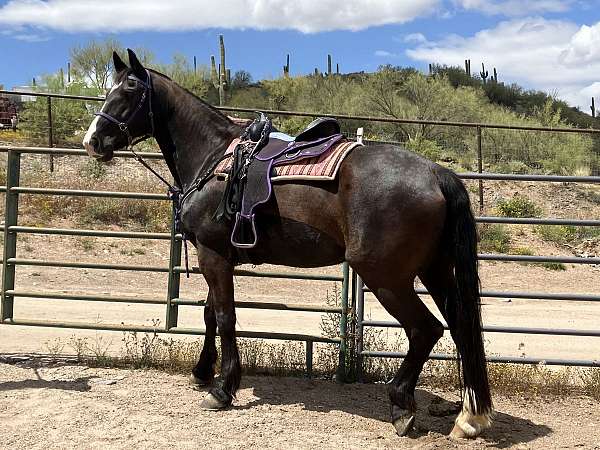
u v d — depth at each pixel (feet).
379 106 86.38
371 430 17.54
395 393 17.17
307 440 16.63
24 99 84.84
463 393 17.67
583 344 30.86
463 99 88.17
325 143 17.54
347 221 16.62
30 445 15.70
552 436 17.52
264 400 19.61
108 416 17.69
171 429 17.01
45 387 19.90
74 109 66.08
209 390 20.21
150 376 21.54
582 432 17.90
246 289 40.70
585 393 21.34
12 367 22.08
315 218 17.10
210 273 18.72
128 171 57.93
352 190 16.55
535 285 46.26
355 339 21.76
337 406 19.34
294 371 22.36
